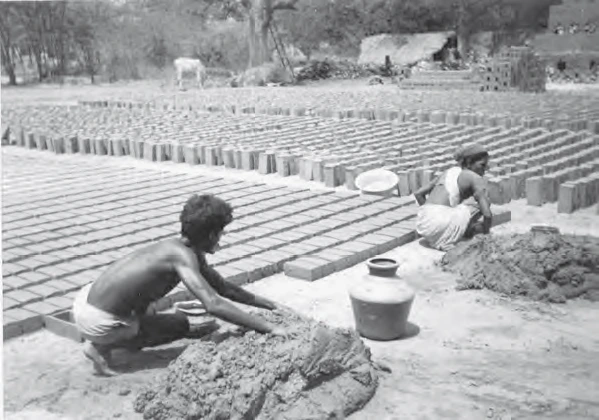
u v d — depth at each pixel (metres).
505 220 7.68
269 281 5.97
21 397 3.89
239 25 47.38
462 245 6.30
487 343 4.54
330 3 45.03
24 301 5.32
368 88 32.19
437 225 6.72
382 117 16.11
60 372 4.24
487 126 14.01
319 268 6.01
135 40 44.06
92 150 13.60
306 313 5.13
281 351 3.57
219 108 19.39
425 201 7.29
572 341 4.56
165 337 4.52
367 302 4.48
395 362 4.24
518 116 14.58
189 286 3.84
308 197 8.89
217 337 3.88
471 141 11.98
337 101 20.81
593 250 5.57
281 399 3.47
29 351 4.60
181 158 12.27
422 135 12.67
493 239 6.06
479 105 18.11
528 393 3.80
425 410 3.62
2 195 9.41
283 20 45.97
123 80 42.00
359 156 10.72
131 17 45.56
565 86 31.05
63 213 8.29
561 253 5.51
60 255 6.52
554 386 3.89
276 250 6.60
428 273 6.11
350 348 3.76
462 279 5.77
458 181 6.80
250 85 35.44
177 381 3.65
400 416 3.56
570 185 8.09
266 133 13.68
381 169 9.34
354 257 6.41
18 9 39.81
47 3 40.84
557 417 3.53
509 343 4.54
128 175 10.96
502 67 27.06
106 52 43.38
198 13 46.44
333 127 14.32
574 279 5.42
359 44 45.75
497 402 3.70
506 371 4.10
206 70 42.19
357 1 44.50
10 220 7.93
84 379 4.13
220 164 11.92
